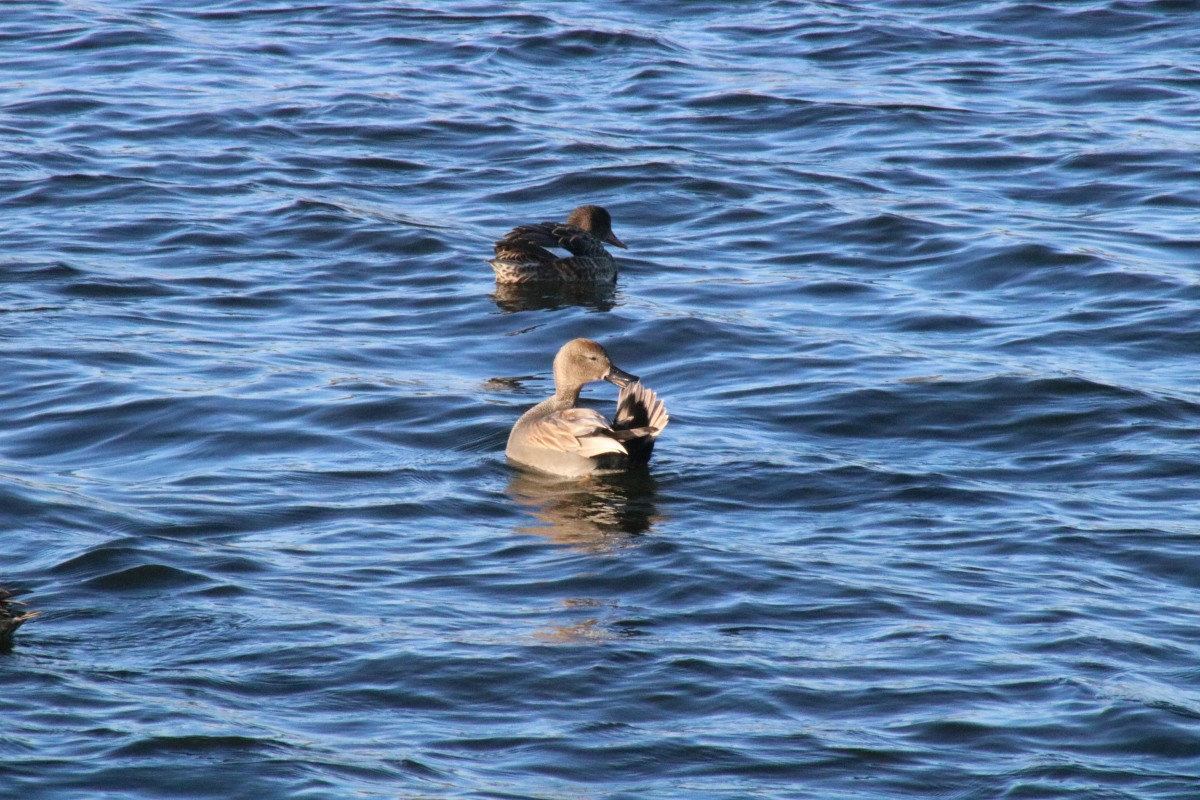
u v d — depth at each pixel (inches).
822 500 565.0
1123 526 535.2
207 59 1309.1
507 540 526.6
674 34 1392.7
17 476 570.9
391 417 652.1
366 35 1390.3
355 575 491.5
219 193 999.6
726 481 582.9
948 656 432.1
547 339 770.2
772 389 690.2
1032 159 1067.9
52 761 367.6
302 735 385.7
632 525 540.4
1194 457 603.2
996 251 881.5
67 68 1274.6
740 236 941.8
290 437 626.2
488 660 427.2
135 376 689.0
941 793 364.2
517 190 1027.9
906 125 1148.5
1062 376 687.7
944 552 514.0
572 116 1182.9
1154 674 421.7
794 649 438.3
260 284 843.4
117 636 439.5
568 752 380.2
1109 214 957.8
